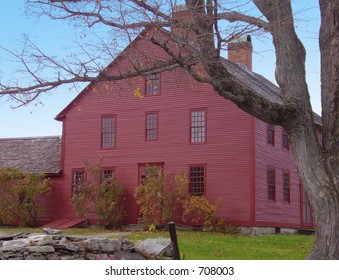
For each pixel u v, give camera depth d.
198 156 29.12
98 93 32.47
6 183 32.66
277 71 15.74
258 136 28.59
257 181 28.00
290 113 14.89
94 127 32.41
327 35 15.12
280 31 15.60
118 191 30.22
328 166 14.51
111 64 15.53
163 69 15.76
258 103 14.88
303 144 14.81
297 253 20.02
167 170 29.73
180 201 28.58
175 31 16.34
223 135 28.69
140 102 31.12
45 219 33.00
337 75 14.76
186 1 15.29
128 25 14.92
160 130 30.33
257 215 27.67
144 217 28.31
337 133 14.55
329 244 13.92
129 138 31.16
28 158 35.84
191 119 29.58
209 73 15.02
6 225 33.38
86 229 29.48
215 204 28.22
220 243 22.03
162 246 13.62
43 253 12.20
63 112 33.50
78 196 30.78
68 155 33.03
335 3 14.95
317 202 14.28
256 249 20.81
